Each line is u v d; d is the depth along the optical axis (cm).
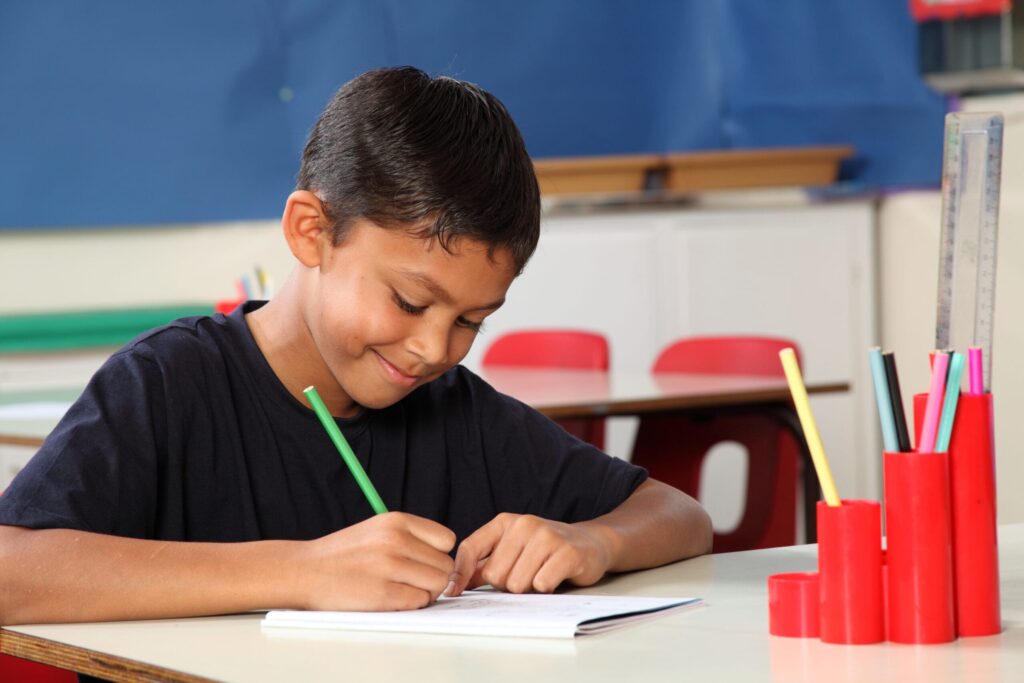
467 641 118
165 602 131
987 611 115
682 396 322
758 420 338
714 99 584
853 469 570
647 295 550
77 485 143
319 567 132
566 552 142
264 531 161
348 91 148
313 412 164
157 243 531
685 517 164
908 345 570
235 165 532
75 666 122
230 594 131
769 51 584
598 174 545
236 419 161
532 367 433
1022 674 102
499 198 140
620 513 162
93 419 150
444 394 177
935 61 575
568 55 575
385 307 142
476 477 175
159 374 157
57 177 511
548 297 542
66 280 520
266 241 542
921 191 573
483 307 144
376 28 547
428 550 133
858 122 587
